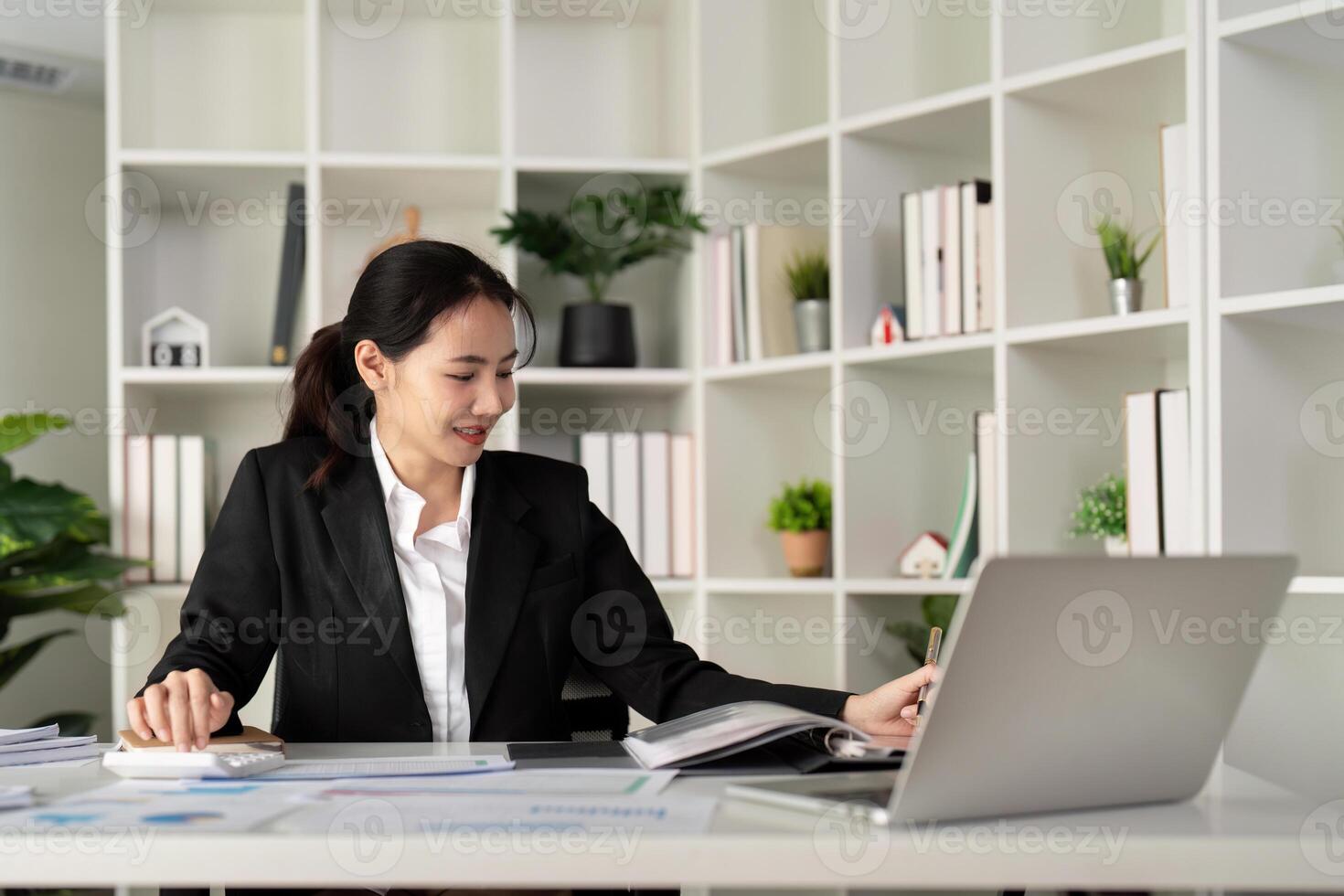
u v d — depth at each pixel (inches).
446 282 57.4
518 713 58.7
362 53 117.9
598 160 108.9
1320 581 71.0
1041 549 87.3
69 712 124.8
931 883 30.5
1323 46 75.9
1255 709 76.4
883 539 100.0
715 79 110.8
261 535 59.1
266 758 42.7
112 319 104.5
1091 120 91.0
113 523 104.9
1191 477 74.9
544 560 61.8
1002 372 86.6
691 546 109.6
